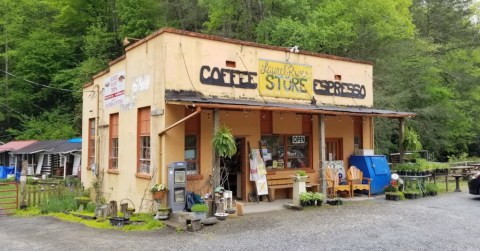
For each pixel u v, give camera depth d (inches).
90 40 1323.8
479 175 546.0
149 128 490.9
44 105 1528.1
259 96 533.0
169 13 1296.8
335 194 546.0
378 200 538.6
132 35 1237.1
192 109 475.8
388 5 930.7
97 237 369.7
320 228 368.5
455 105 1139.3
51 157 1158.3
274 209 472.4
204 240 335.3
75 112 1412.4
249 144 531.8
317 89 596.1
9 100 1473.9
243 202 517.3
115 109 590.2
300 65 578.9
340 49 977.5
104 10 1450.5
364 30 942.4
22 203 609.0
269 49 548.7
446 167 629.0
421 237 329.4
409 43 1031.6
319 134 523.2
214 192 424.5
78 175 969.5
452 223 384.2
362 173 587.8
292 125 578.6
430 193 583.5
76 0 1430.9
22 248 341.4
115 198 569.6
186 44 473.1
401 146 634.2
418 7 1274.6
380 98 901.8
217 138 419.8
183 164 437.4
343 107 601.6
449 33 1253.1
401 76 1056.8
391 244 307.4
